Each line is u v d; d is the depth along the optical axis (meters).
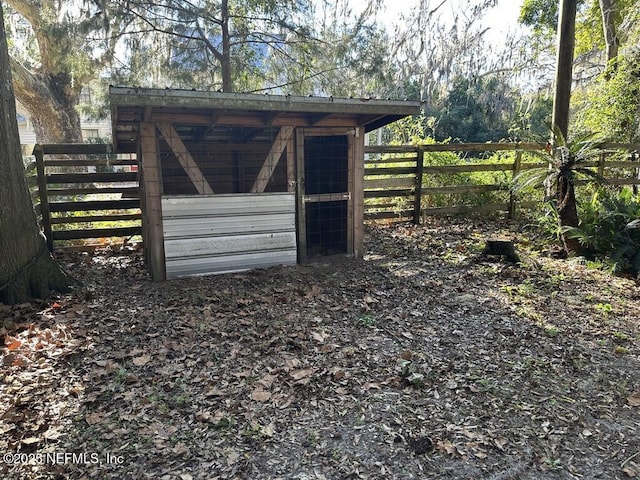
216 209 4.91
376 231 7.51
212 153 6.36
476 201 8.48
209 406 2.58
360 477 2.10
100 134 19.17
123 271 5.25
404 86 12.44
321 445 2.30
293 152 5.22
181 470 2.11
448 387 2.85
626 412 2.66
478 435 2.40
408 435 2.39
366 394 2.75
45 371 2.88
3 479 2.02
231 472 2.10
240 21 8.45
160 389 2.73
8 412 2.44
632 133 10.12
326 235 6.01
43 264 4.24
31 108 10.89
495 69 15.98
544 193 7.31
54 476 2.05
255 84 9.30
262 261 5.21
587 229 5.94
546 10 15.00
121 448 2.23
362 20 8.82
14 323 3.57
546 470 2.18
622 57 9.85
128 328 3.56
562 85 6.84
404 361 3.14
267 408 2.58
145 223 5.20
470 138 17.92
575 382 2.96
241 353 3.19
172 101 3.97
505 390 2.84
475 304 4.27
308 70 9.01
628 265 5.40
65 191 5.98
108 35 7.67
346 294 4.48
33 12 9.50
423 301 4.32
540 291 4.67
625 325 3.90
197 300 4.19
